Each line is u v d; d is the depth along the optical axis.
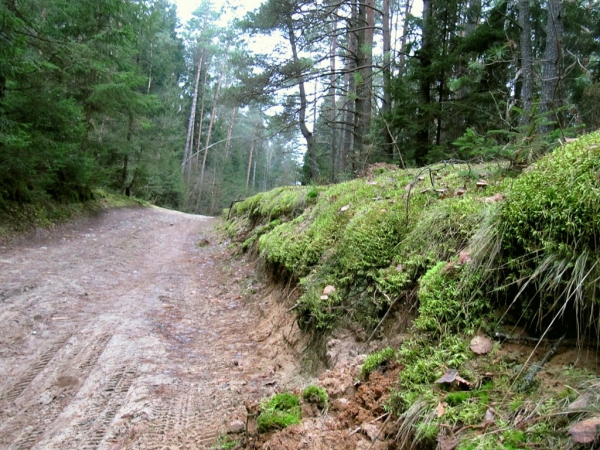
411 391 1.92
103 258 8.29
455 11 9.05
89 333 4.43
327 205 5.29
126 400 3.14
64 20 12.19
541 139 3.44
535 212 1.96
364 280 3.20
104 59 12.20
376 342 2.72
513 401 1.62
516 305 2.02
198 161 44.75
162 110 28.80
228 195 43.75
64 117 10.28
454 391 1.81
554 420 1.43
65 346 4.09
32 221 9.64
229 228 12.34
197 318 5.30
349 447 1.88
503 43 8.18
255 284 6.16
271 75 12.97
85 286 6.18
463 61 8.55
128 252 9.29
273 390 3.07
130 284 6.65
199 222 17.42
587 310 1.69
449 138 8.65
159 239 11.72
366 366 2.36
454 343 2.08
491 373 1.82
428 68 8.48
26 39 8.23
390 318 2.77
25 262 7.09
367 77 10.21
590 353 1.65
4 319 4.55
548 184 2.02
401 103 8.85
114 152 19.75
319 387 2.43
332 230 4.43
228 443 2.46
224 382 3.41
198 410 3.00
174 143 31.72
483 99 7.96
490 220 2.32
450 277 2.39
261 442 2.17
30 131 9.42
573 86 8.60
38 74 9.72
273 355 3.74
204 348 4.28
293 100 14.89
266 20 12.33
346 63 14.10
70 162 11.80
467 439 1.51
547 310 1.84
